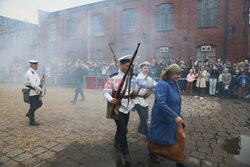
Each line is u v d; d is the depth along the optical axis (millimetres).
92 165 2297
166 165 2311
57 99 6719
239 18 10047
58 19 17391
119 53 14156
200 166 2291
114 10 14094
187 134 3379
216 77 7586
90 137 3168
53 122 3982
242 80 6988
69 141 2992
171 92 2045
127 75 2338
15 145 2832
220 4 10492
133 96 2426
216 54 10781
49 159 2430
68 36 16969
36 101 3770
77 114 4637
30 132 3377
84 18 15656
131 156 2529
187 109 5301
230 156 2551
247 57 10031
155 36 12492
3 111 4918
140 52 13102
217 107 5562
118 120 2346
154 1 12375
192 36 11305
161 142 2049
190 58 10625
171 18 12023
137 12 13062
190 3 11250
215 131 3535
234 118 4422
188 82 8211
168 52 12219
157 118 2086
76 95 6004
